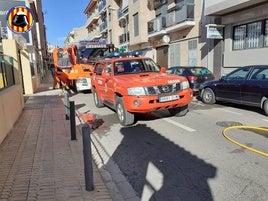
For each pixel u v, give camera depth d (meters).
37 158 5.15
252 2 13.12
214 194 3.79
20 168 4.70
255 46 14.33
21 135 6.82
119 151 5.67
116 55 16.39
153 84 7.12
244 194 3.75
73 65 16.41
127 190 4.05
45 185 4.04
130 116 7.45
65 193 3.80
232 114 8.73
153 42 26.94
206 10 15.89
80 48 16.58
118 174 4.59
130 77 7.91
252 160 4.87
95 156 5.41
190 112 9.16
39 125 7.87
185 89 7.57
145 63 9.16
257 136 6.23
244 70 9.44
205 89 10.94
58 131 7.12
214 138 6.18
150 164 4.94
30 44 23.80
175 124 7.53
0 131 6.21
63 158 5.10
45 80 32.91
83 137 3.76
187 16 19.23
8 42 11.80
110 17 41.41
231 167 4.61
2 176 4.39
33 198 3.69
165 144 5.93
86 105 11.79
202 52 18.59
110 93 8.52
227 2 14.05
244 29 14.98
